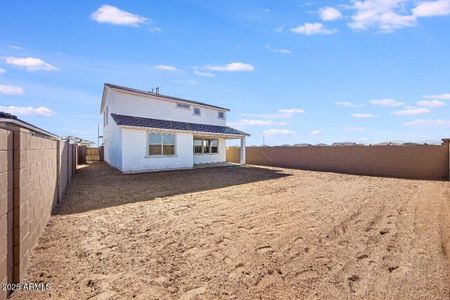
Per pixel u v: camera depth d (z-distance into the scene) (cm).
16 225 311
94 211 696
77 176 1410
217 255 422
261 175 1591
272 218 642
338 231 543
